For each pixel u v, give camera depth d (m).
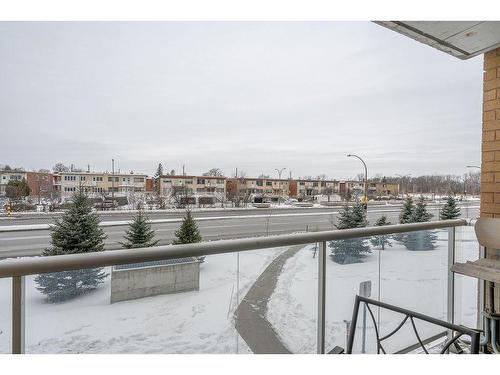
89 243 8.76
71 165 41.66
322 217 25.20
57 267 1.17
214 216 26.02
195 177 50.66
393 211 29.30
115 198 34.59
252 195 47.22
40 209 26.17
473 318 2.74
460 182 30.56
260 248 1.65
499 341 2.01
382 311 2.19
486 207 2.76
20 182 32.84
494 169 2.72
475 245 2.72
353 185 49.94
